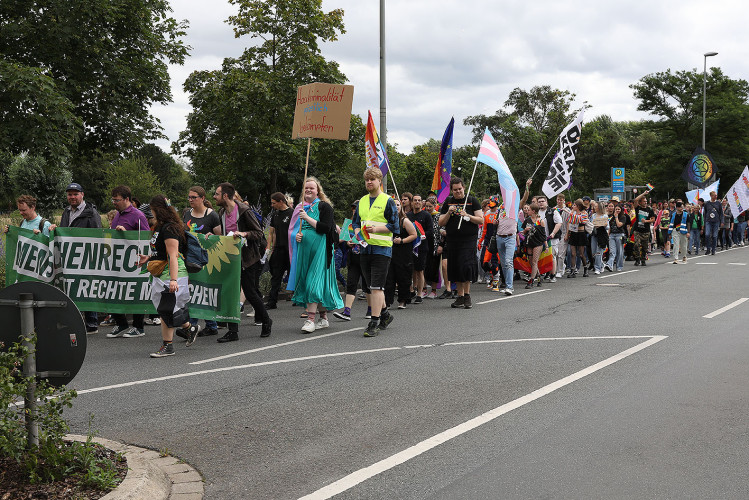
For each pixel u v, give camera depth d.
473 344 8.27
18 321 4.18
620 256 18.75
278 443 4.86
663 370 6.79
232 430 5.16
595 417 5.30
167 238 7.78
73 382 6.71
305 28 26.00
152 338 9.23
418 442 4.81
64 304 4.14
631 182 78.12
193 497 3.96
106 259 9.59
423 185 45.00
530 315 10.64
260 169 27.45
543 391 6.05
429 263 13.16
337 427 5.18
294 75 26.00
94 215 9.99
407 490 4.00
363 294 13.79
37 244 9.76
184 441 4.92
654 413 5.39
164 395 6.18
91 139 23.41
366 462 4.46
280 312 11.62
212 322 9.45
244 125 25.19
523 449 4.64
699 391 6.01
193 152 27.52
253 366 7.30
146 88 22.72
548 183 17.02
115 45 22.45
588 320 9.99
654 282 15.27
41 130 18.22
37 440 4.12
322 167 28.67
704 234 26.17
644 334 8.74
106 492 3.79
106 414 5.61
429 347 8.13
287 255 11.91
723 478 4.12
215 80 25.58
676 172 60.47
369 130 14.48
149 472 4.13
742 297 12.47
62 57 21.12
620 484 4.04
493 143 13.68
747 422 5.16
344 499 3.90
